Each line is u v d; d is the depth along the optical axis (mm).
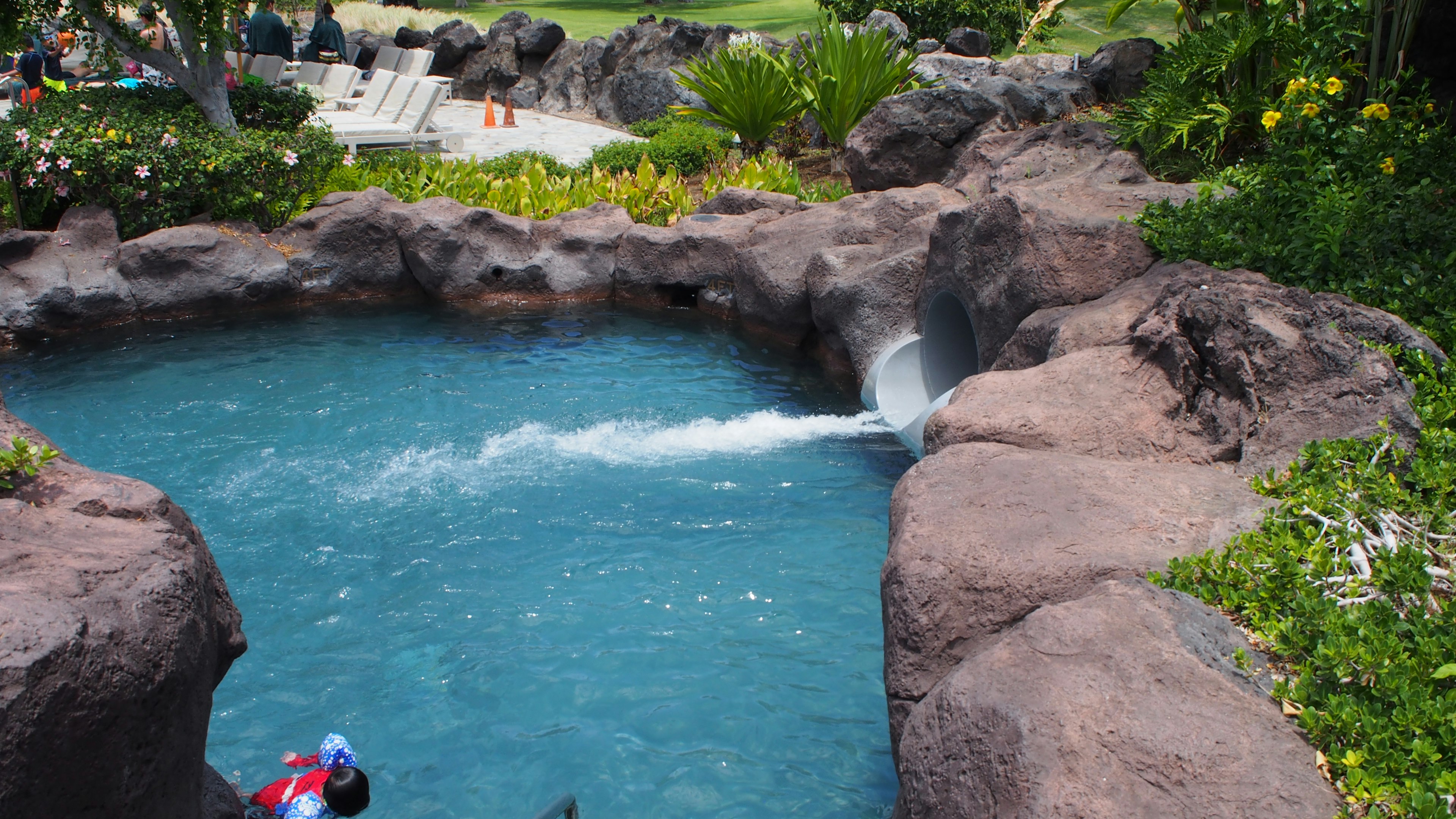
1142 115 10570
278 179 12992
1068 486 4879
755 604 6492
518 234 13289
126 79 19828
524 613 6391
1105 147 10789
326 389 10055
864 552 7129
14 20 13023
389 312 12805
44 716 2656
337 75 21062
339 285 13109
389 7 34844
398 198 14203
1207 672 3428
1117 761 3068
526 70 27078
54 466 3830
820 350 11688
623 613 6391
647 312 13133
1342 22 9312
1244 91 10164
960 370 10312
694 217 13422
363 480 8102
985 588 4203
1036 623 3715
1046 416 5777
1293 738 3195
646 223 14516
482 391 10141
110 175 11898
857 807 4820
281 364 10719
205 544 3996
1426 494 4707
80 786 2809
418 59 22938
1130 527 4492
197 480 8031
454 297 13273
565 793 4277
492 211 13234
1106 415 5832
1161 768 3041
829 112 15938
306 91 15773
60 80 18953
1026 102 13938
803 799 4875
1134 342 6270
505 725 5391
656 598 6562
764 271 11883
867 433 9352
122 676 2898
